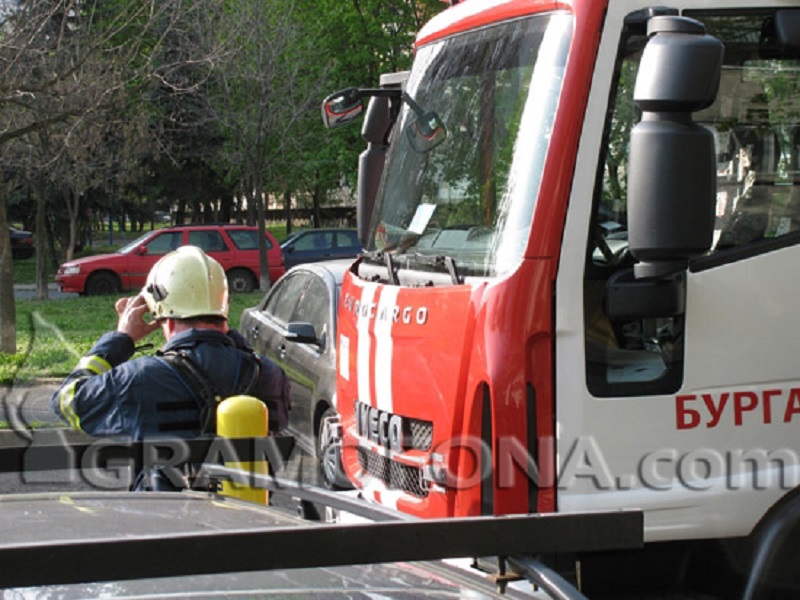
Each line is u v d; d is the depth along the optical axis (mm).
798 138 5180
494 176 5285
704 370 4988
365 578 2598
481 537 2219
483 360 4902
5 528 2941
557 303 4879
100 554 1966
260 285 34156
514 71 5367
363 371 5914
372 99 6633
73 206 47062
